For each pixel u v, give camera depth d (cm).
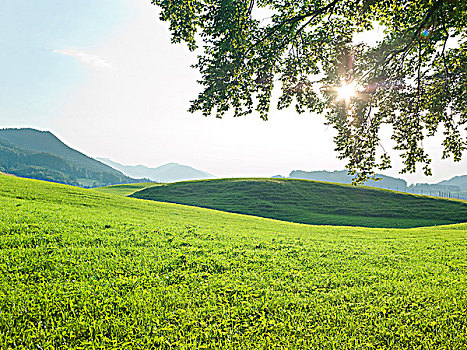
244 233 2627
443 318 933
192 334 798
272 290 1134
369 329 869
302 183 11025
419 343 801
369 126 1421
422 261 1817
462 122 1376
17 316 801
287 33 1195
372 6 1176
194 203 9019
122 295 978
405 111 1423
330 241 2561
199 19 1164
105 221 2233
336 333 840
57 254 1290
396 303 1055
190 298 1006
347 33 1298
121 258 1338
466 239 2909
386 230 4047
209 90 1215
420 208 8569
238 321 888
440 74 1367
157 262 1343
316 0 1173
